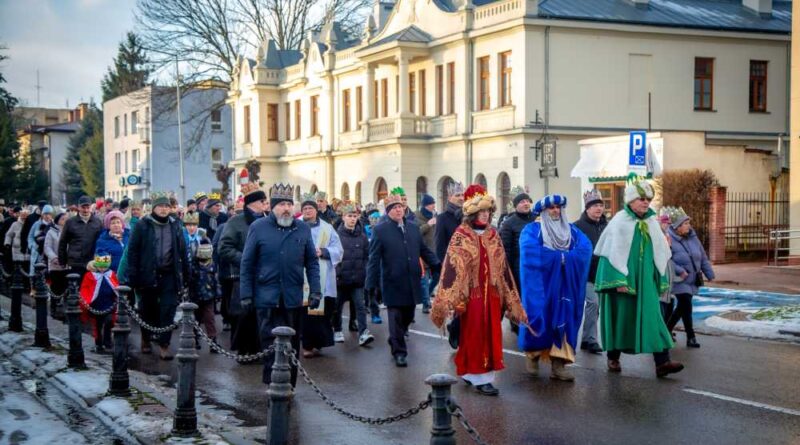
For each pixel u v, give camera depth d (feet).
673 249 45.34
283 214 34.35
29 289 84.12
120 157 268.62
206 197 74.28
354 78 159.63
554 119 119.55
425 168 138.72
